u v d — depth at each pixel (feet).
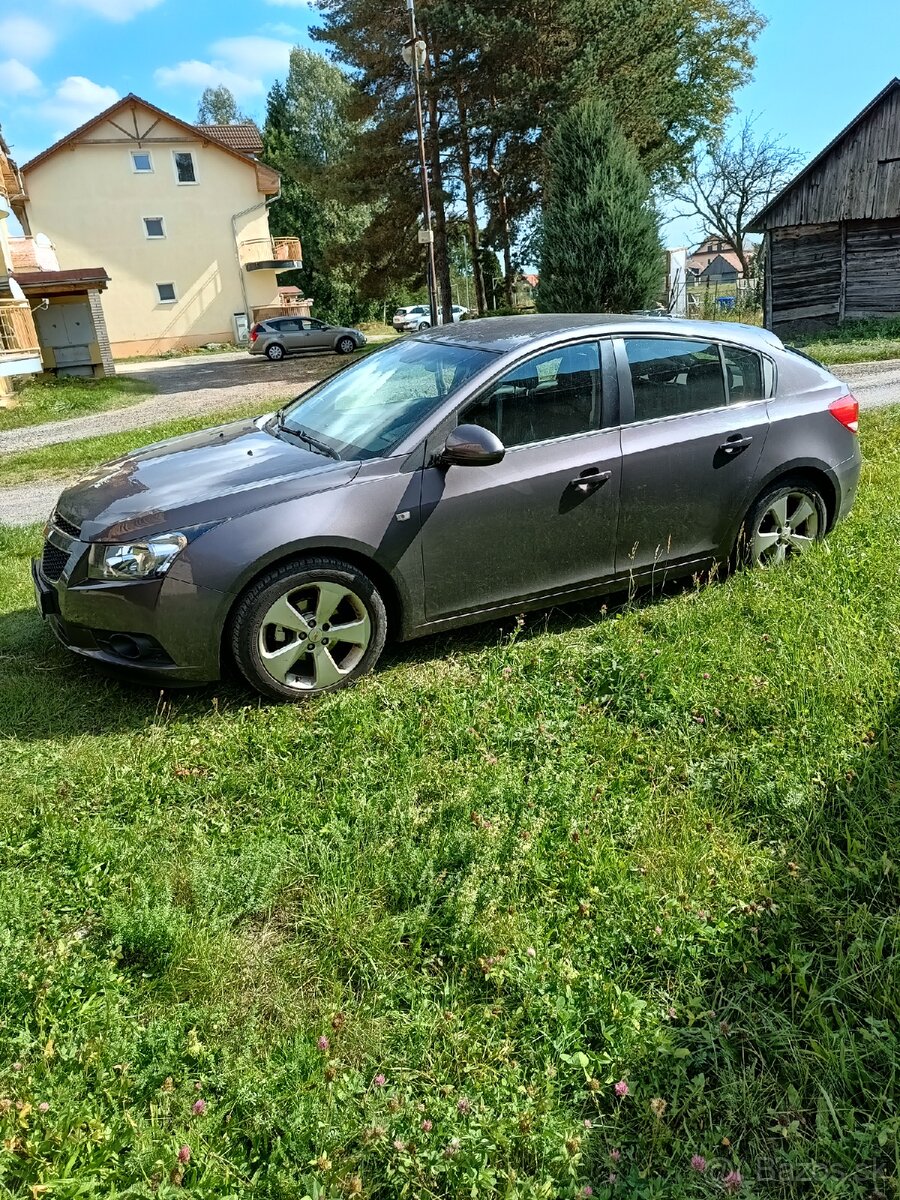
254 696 12.68
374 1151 6.04
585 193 60.39
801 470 15.69
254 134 136.36
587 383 13.61
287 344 101.86
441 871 8.76
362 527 12.03
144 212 127.03
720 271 261.65
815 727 10.72
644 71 76.84
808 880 8.39
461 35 74.49
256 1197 5.78
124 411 59.26
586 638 13.97
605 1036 6.83
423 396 13.20
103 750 11.26
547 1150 5.98
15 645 14.76
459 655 13.73
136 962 7.88
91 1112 6.27
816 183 70.79
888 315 70.79
